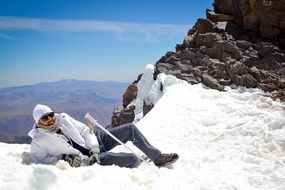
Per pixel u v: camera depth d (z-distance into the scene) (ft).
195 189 15.47
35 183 13.75
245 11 47.85
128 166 18.75
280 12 45.24
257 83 37.86
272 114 29.68
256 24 47.32
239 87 38.06
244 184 16.40
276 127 25.95
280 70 39.50
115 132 19.85
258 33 47.14
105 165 18.53
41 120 18.02
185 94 37.86
